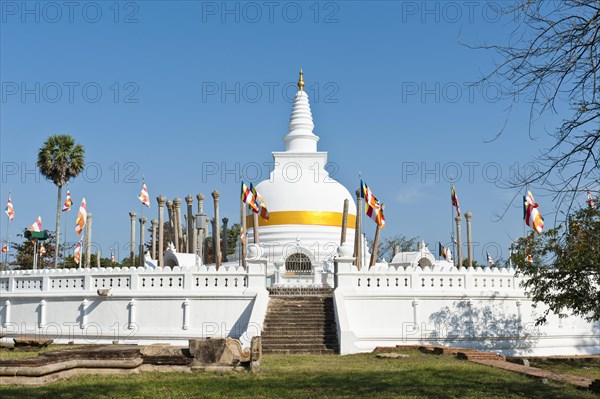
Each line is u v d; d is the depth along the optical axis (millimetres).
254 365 23172
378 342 35312
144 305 36531
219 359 23281
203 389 19156
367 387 20016
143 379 20750
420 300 36281
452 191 50625
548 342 37875
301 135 59938
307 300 36906
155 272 36844
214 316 35938
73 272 38219
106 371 21688
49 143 56875
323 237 53125
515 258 33094
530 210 39219
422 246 54156
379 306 35969
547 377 22734
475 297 36781
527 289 37625
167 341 35844
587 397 19453
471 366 25781
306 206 53906
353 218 55656
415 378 21844
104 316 36969
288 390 19297
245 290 36000
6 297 39844
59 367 20438
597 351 38812
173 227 53844
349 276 36094
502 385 20875
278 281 45969
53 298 38281
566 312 38500
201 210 54562
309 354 31203
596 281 32125
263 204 49031
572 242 20094
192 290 36188
